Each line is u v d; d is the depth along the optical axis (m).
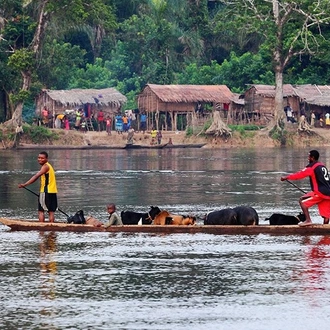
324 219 50.94
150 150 161.62
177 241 48.06
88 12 170.38
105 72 197.00
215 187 82.75
